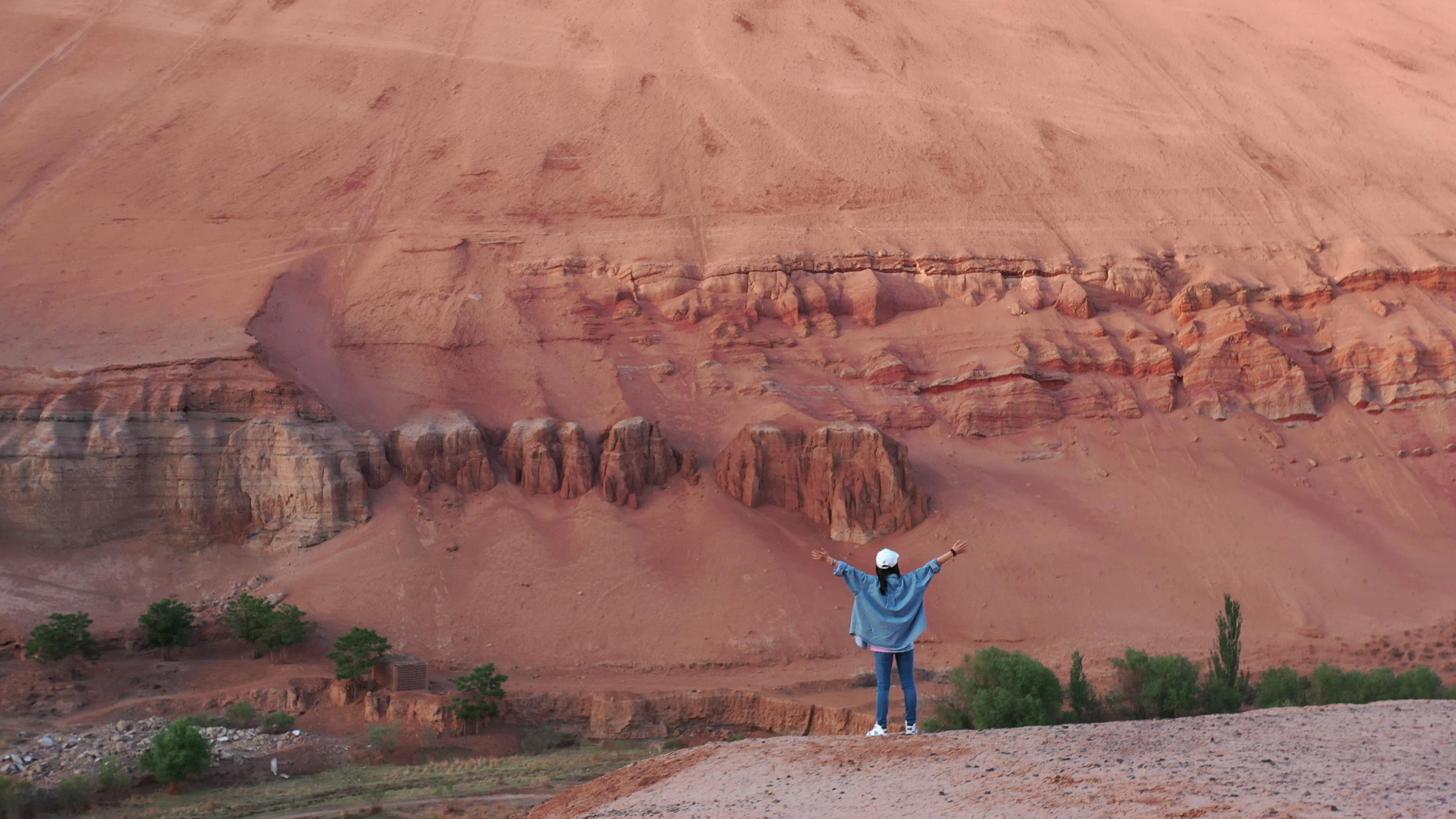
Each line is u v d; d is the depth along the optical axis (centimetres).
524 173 8650
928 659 5444
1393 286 8312
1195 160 9512
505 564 5891
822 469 6475
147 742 4209
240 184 8394
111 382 6119
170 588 5625
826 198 8688
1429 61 11494
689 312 7656
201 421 6112
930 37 11088
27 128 8894
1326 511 6856
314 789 3816
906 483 6475
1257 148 9769
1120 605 5909
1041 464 7056
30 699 4575
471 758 4372
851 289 7938
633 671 5312
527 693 4950
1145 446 7212
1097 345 7812
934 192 8850
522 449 6531
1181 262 8525
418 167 8731
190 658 5131
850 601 5853
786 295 7788
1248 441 7338
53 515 5712
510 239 8025
